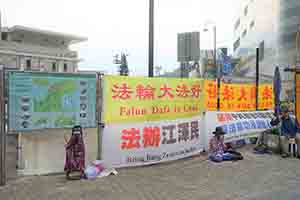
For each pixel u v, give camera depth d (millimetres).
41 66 53312
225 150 8562
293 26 42188
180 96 8359
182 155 8352
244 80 31297
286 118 8961
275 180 6332
